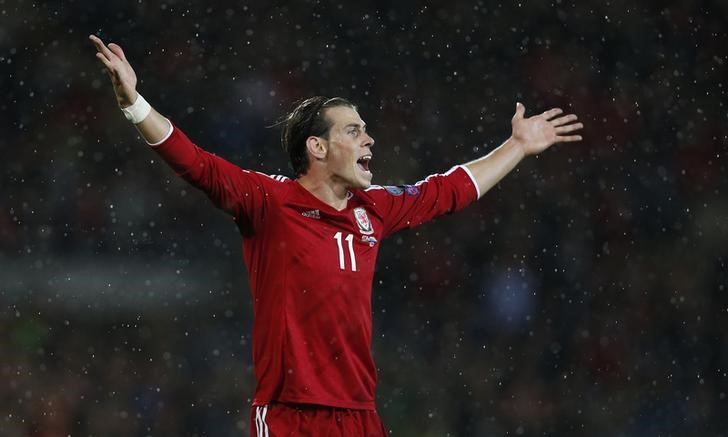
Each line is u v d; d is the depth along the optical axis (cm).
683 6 5281
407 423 3888
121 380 3856
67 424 3616
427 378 4081
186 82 4781
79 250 4278
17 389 3722
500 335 4328
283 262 1311
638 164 4903
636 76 5122
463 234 4488
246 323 4203
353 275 1337
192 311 4191
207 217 4359
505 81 5056
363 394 1341
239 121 4744
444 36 5081
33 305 4081
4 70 4644
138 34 4819
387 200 1440
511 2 5162
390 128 4894
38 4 4778
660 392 4253
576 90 5044
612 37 5175
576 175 4747
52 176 4444
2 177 4441
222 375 3972
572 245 4603
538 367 4216
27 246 4275
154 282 4228
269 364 1312
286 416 1310
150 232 4331
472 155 4931
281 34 4931
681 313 4559
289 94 4847
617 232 4691
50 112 4591
